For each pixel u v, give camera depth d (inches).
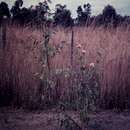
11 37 202.2
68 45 190.7
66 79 175.6
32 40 193.3
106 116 167.6
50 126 151.1
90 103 144.7
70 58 180.4
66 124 147.7
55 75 177.5
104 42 201.0
